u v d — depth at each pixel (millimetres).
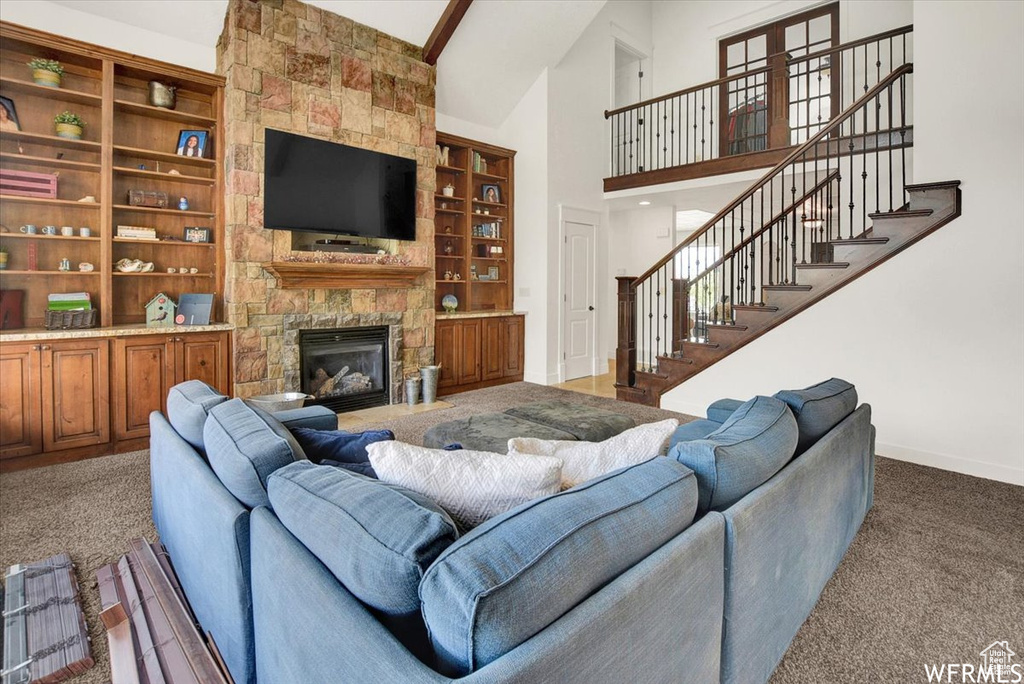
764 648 1438
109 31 3834
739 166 5668
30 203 3605
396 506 970
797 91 6094
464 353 5824
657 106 7496
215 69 4285
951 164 3309
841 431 2072
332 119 4504
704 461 1303
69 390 3357
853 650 1660
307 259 4426
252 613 1281
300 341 4445
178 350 3783
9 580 1955
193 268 4254
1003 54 3111
